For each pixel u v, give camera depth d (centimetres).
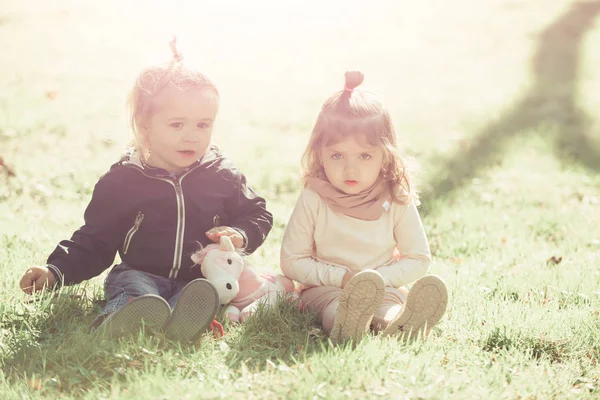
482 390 278
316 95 1088
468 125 930
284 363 295
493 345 337
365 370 283
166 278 370
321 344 304
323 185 360
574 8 1562
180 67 360
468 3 1695
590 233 553
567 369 316
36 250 452
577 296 406
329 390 267
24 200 593
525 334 341
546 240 548
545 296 409
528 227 571
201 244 369
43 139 797
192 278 373
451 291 402
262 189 667
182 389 269
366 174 352
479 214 602
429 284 313
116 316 307
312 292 360
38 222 532
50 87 1078
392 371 282
